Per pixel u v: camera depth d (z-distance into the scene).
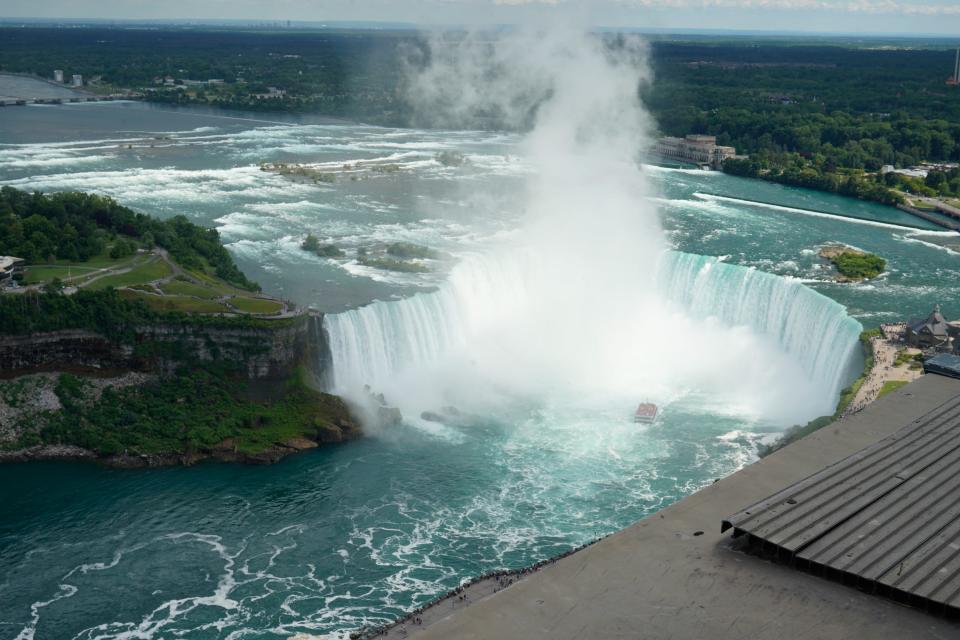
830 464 124.38
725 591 97.44
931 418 132.62
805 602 95.38
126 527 163.88
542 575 100.94
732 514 107.50
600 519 168.00
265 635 138.00
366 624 140.00
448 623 93.50
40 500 171.00
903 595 94.44
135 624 140.12
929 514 106.81
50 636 137.62
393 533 163.50
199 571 152.38
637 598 96.81
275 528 164.50
